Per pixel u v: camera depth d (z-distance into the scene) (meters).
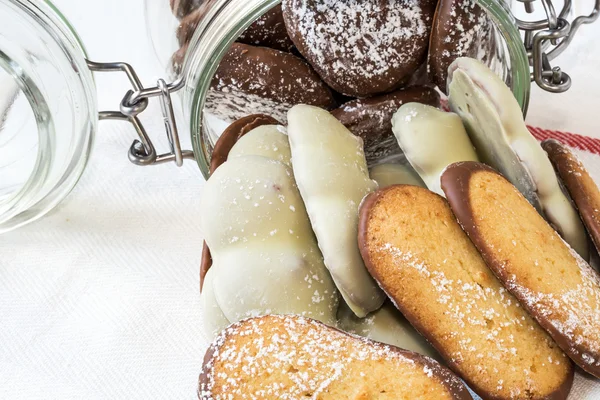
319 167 0.40
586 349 0.39
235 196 0.40
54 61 0.42
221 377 0.38
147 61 0.49
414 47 0.42
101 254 0.44
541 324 0.39
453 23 0.41
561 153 0.42
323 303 0.40
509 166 0.41
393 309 0.41
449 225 0.40
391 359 0.38
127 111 0.42
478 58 0.43
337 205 0.40
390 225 0.39
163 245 0.45
